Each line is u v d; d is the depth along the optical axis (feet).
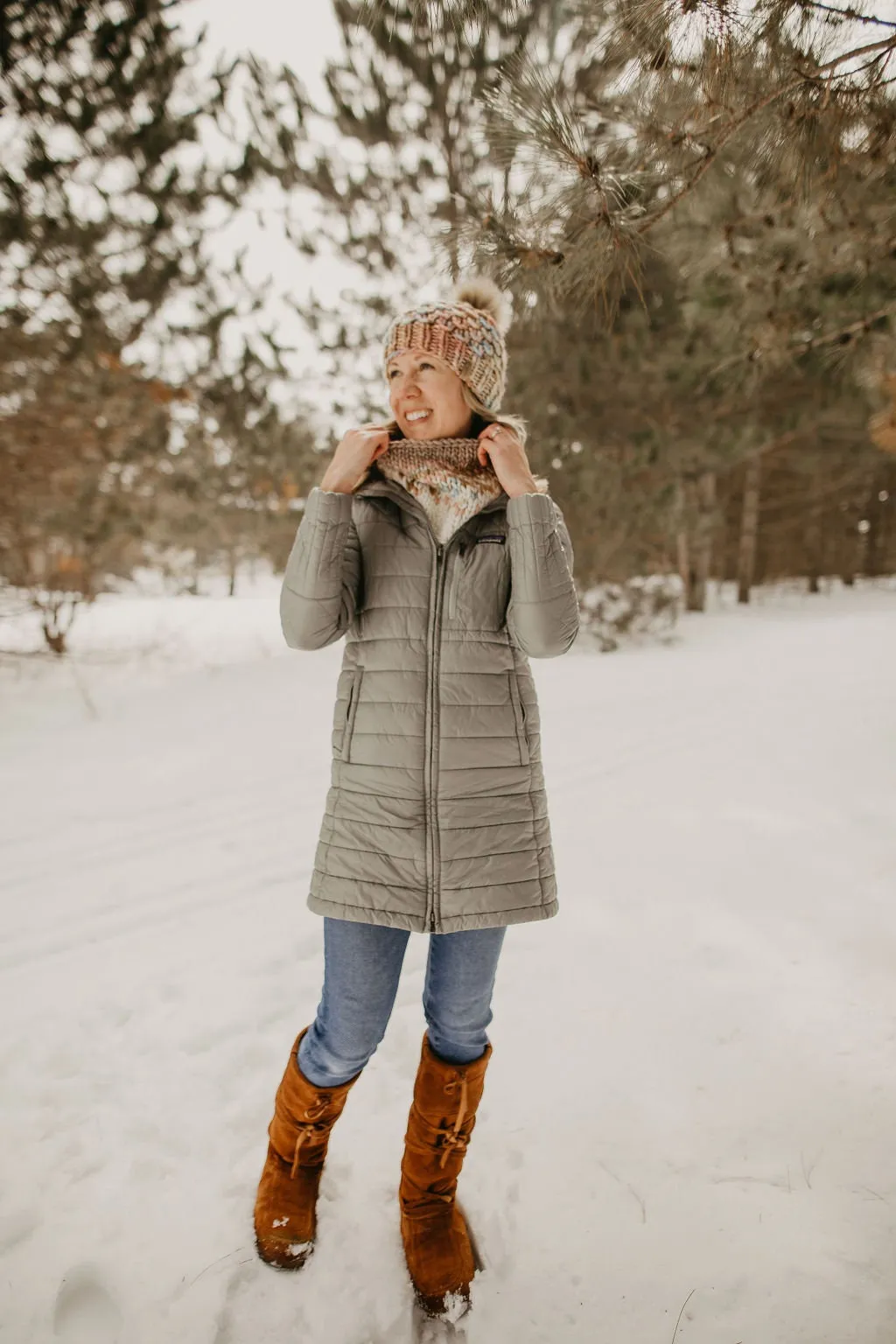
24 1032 7.12
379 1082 6.41
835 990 7.29
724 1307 4.50
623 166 6.51
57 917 9.50
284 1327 4.42
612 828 11.82
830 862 10.02
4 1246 4.90
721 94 5.91
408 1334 4.40
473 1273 4.75
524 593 4.34
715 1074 6.32
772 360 11.95
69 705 20.92
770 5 5.36
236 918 9.45
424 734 4.48
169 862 11.10
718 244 10.38
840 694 20.77
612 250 6.70
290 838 11.92
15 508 22.03
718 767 14.69
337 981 4.58
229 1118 6.02
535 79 5.88
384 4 5.77
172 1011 7.47
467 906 4.43
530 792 4.66
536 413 28.73
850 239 9.79
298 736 17.88
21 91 19.61
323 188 27.43
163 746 17.15
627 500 30.53
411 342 4.68
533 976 7.80
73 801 13.61
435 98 23.50
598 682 24.63
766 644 33.12
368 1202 5.24
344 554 4.64
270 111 26.17
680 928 8.61
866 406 26.32
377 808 4.51
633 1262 4.81
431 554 4.53
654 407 29.04
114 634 32.96
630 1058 6.55
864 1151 5.51
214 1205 5.21
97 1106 6.15
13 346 20.62
